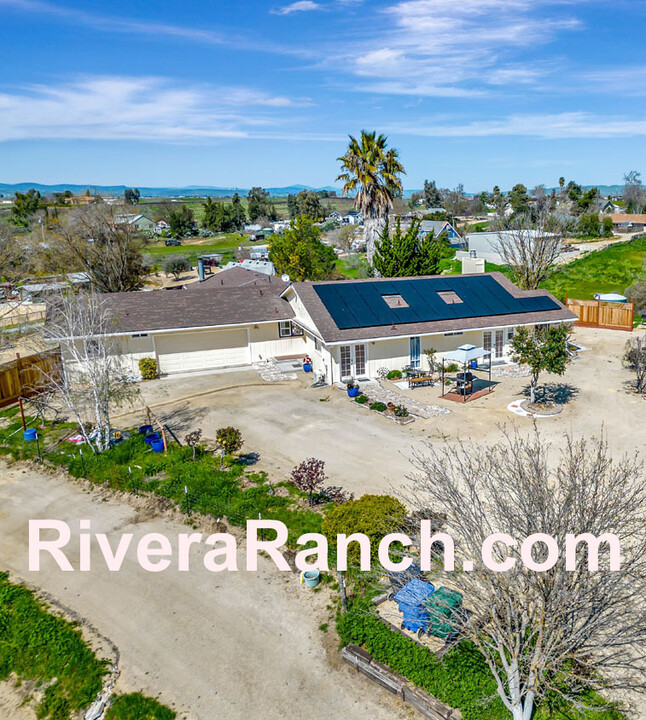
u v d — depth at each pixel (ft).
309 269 161.17
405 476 61.98
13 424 84.79
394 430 76.33
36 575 49.55
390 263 127.85
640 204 475.31
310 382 100.12
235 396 94.22
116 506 60.75
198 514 57.21
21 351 126.72
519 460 36.88
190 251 361.51
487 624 33.91
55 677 38.75
